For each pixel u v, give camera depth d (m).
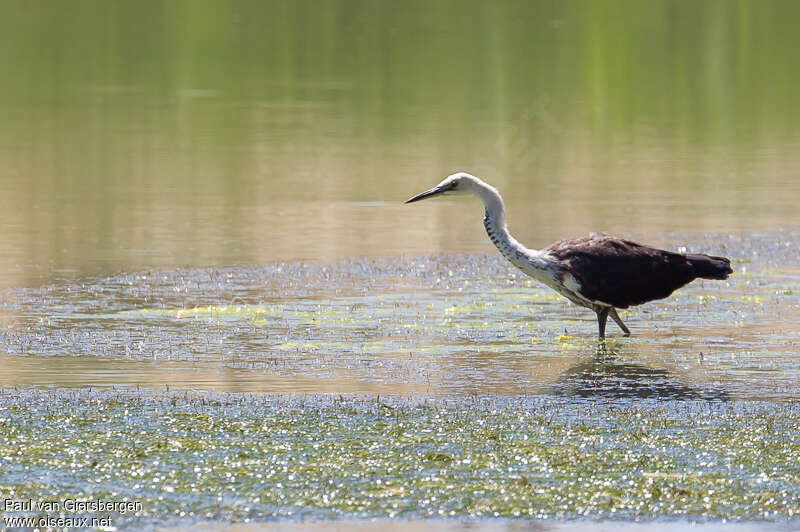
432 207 23.53
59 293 16.91
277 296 16.88
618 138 31.25
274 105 35.72
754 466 10.29
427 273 18.36
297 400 12.08
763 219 22.30
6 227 21.19
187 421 11.38
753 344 14.48
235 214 22.56
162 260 18.98
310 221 22.03
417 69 42.00
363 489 9.83
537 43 46.81
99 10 55.25
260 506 9.53
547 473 10.15
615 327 15.46
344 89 38.41
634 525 9.27
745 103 36.62
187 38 48.78
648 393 12.45
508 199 23.88
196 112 34.56
